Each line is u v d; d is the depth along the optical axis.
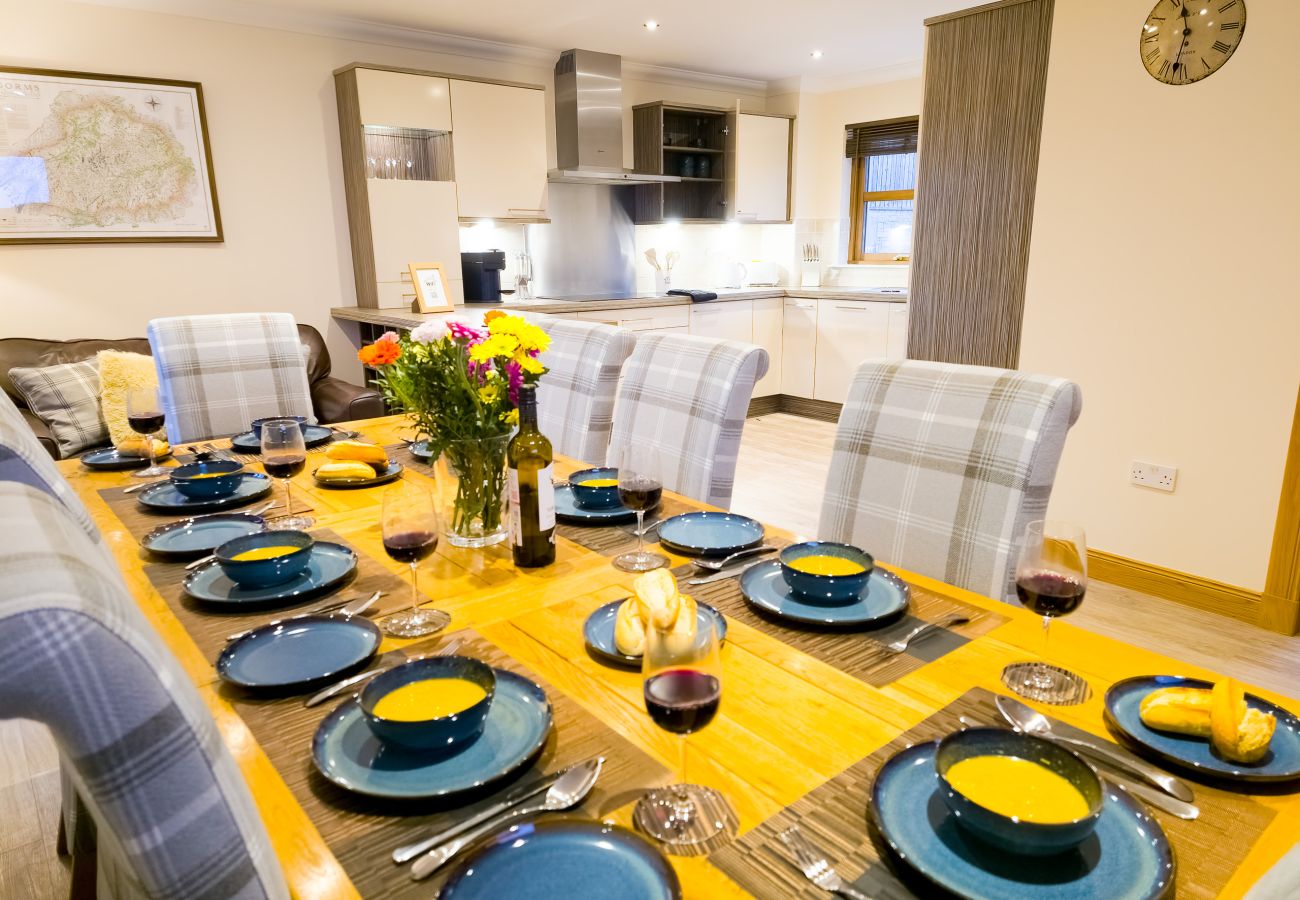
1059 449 1.32
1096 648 0.99
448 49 4.90
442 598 1.15
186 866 0.46
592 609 1.11
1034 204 3.14
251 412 2.56
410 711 0.79
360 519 1.51
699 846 0.66
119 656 0.41
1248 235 2.60
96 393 3.47
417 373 1.29
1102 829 0.65
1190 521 2.85
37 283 3.84
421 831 0.68
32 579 0.40
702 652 0.71
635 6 4.28
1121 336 2.95
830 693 0.89
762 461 4.90
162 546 1.35
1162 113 2.74
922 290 3.64
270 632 1.01
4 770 2.05
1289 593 2.62
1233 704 0.73
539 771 0.75
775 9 4.38
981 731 0.70
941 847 0.64
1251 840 0.65
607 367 2.16
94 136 3.85
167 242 4.12
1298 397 2.54
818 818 0.69
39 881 1.66
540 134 4.91
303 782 0.74
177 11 4.00
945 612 1.09
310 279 4.61
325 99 4.51
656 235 6.20
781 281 6.70
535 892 0.59
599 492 1.52
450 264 4.72
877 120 6.06
